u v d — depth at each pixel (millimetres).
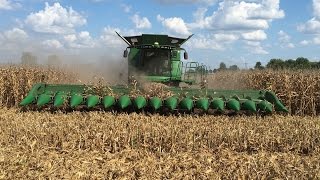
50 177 6387
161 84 12883
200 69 14508
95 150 8484
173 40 14953
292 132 9383
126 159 7934
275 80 17828
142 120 10562
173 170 7199
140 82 13969
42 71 18750
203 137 9125
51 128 9102
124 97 11742
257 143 9047
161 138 8914
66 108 12172
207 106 11523
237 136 9062
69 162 7289
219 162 7656
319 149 8805
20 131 9117
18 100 16094
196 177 6754
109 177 6629
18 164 6969
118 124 9742
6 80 15961
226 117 11438
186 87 13562
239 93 12789
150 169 7086
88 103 11602
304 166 7328
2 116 11305
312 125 10367
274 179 6598
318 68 17922
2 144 8586
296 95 15992
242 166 7246
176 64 14641
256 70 23703
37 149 8266
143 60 14688
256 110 11875
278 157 8062
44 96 11961
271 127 9969
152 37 14664
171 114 11688
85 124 9750
